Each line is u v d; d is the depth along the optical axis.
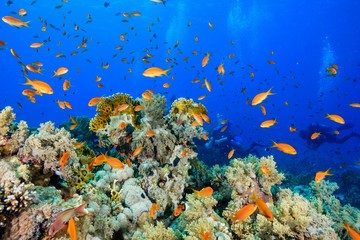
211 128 19.22
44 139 3.67
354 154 23.92
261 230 3.84
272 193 5.36
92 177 4.93
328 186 5.58
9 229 2.46
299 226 3.57
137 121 5.77
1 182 2.71
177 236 3.94
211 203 4.26
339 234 4.54
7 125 3.71
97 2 46.94
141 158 5.39
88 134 8.80
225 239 3.50
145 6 49.59
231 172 4.87
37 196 2.86
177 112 5.94
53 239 2.65
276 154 23.83
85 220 3.22
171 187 5.32
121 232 4.14
